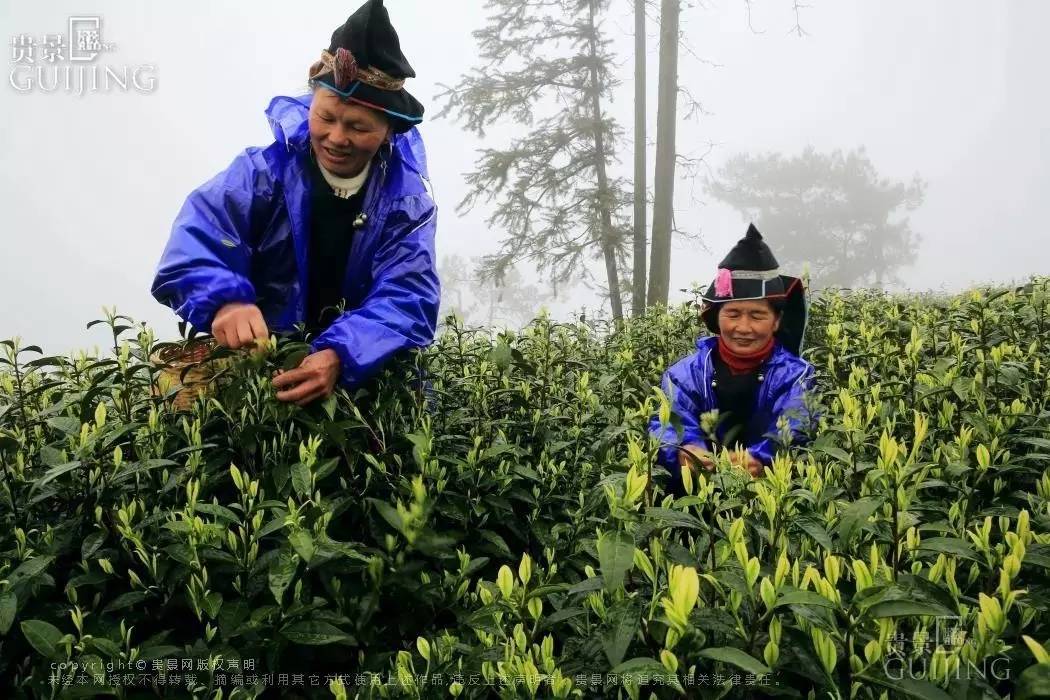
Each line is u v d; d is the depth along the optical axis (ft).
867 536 5.55
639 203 52.60
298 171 9.92
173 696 5.24
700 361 12.44
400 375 8.75
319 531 5.74
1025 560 4.54
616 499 4.87
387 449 7.30
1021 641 4.54
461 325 10.50
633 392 10.21
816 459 7.22
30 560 5.36
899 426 8.07
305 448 6.31
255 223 9.99
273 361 7.69
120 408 7.17
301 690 6.16
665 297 46.24
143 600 5.94
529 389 9.54
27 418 7.86
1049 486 5.99
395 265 9.84
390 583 6.20
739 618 4.49
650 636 4.62
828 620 4.14
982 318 10.68
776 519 5.15
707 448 11.55
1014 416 7.37
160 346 7.63
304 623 5.56
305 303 10.47
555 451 8.19
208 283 8.77
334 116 9.31
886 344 10.05
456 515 6.98
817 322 15.37
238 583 5.71
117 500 6.30
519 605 4.98
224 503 7.07
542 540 7.30
